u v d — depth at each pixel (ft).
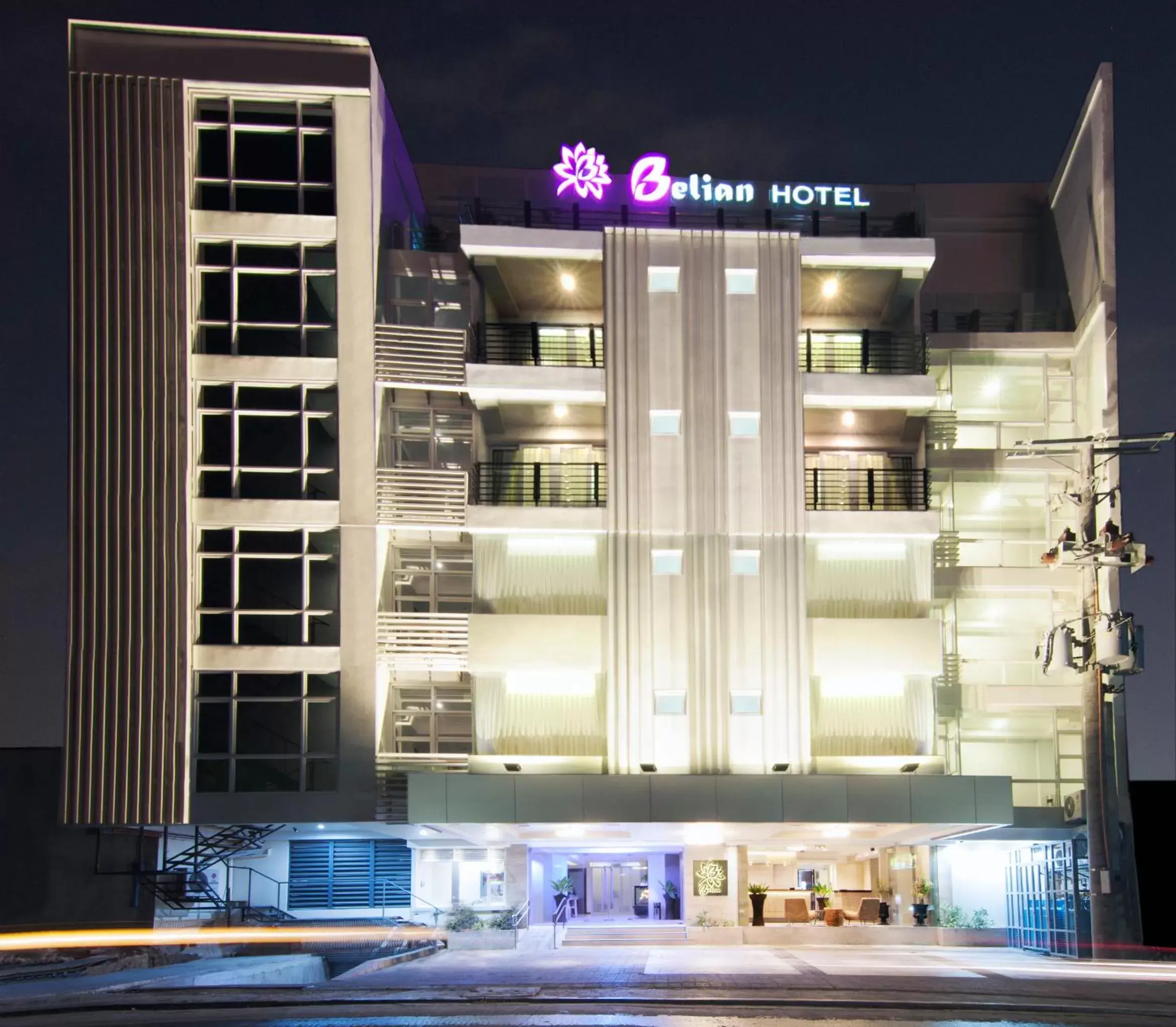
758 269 135.54
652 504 131.03
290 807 124.77
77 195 129.29
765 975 84.38
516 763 127.24
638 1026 60.95
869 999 69.97
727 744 126.82
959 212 159.43
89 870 126.82
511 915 134.00
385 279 136.05
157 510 126.82
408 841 143.43
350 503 129.08
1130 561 107.55
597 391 132.77
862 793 116.98
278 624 128.06
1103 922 115.03
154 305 128.77
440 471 130.93
